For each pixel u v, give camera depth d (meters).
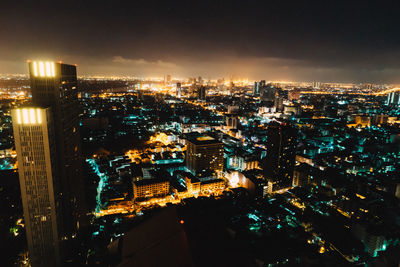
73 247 153.25
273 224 183.50
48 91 136.50
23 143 124.62
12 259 145.88
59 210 137.12
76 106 164.25
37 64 133.88
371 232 163.88
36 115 123.88
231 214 191.50
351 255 155.38
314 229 182.00
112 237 166.75
